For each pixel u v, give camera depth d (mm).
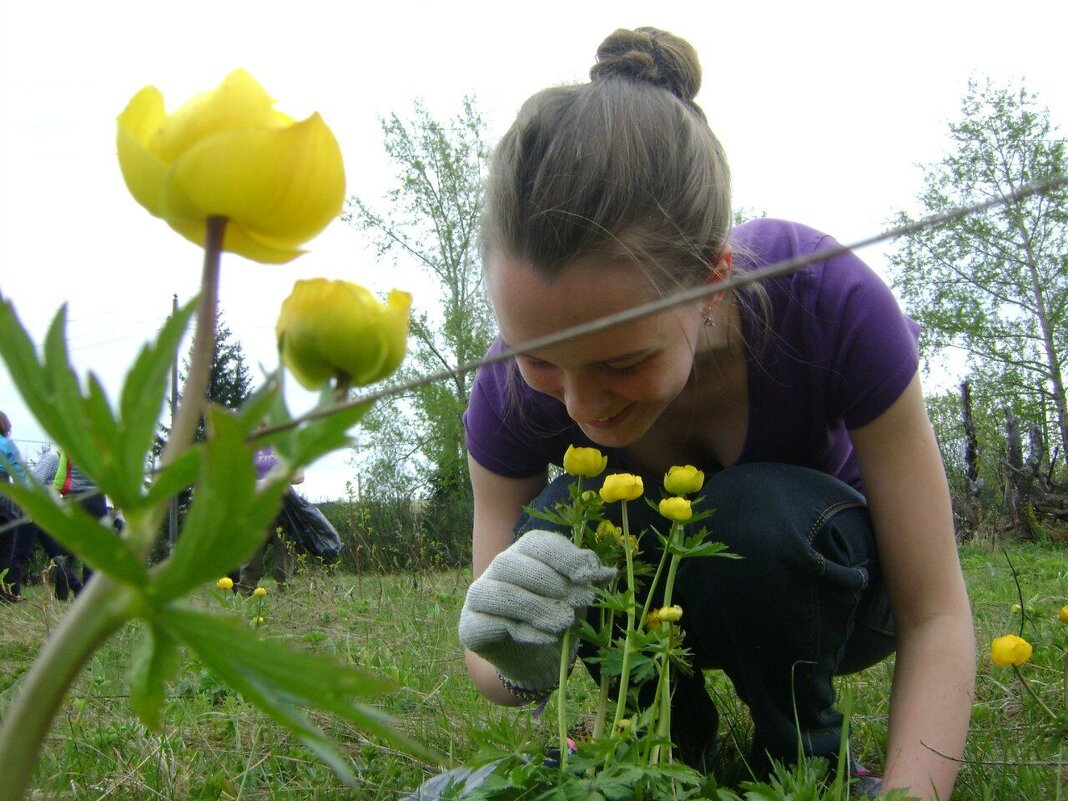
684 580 1659
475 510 1995
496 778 1192
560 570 1395
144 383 361
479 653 1446
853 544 1649
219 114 394
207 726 2113
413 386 488
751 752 1772
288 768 1804
